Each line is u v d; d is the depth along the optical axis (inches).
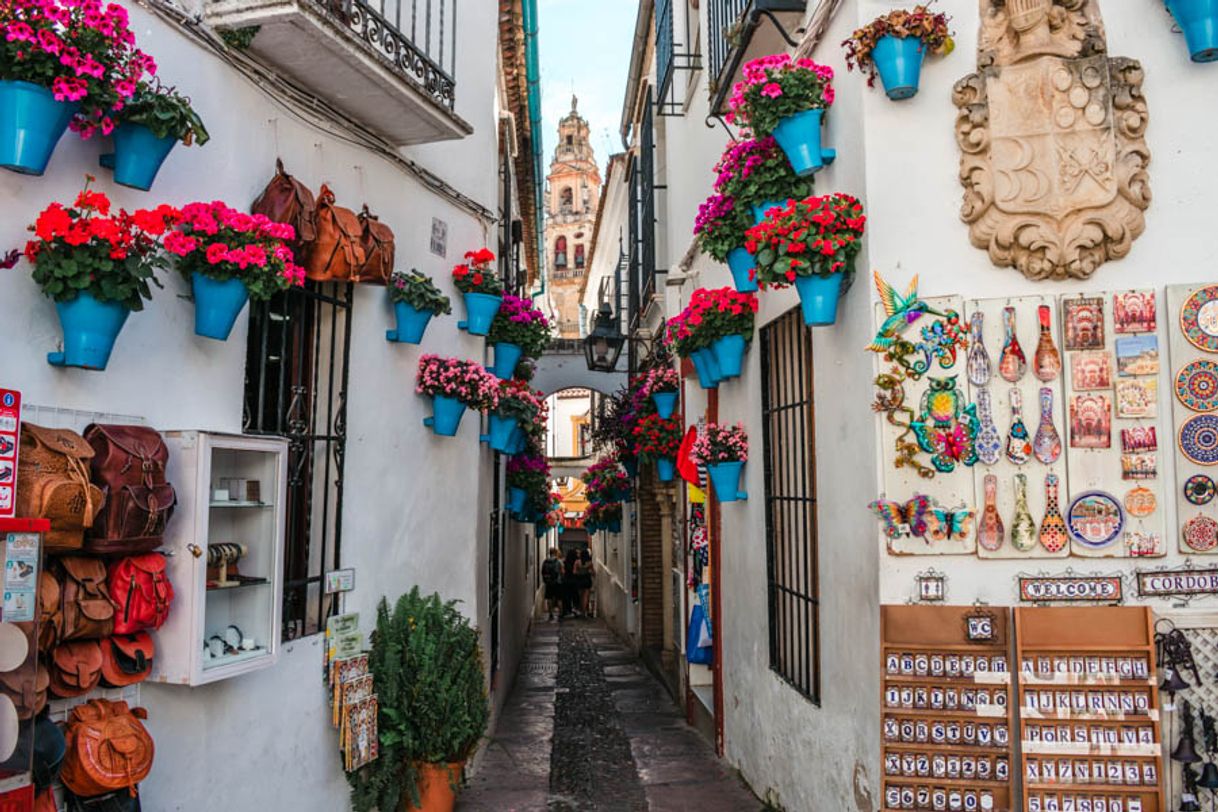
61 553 120.3
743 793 261.3
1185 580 147.9
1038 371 153.4
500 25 400.2
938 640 152.2
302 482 189.2
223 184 161.0
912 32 152.9
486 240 285.0
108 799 124.2
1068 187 151.7
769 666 242.4
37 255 116.5
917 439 155.6
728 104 242.4
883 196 160.4
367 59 177.2
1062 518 151.2
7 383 117.2
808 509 212.2
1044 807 144.4
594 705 406.3
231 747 158.2
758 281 178.9
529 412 291.3
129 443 126.5
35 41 111.0
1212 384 148.4
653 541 517.0
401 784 205.3
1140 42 153.9
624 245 647.8
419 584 236.7
